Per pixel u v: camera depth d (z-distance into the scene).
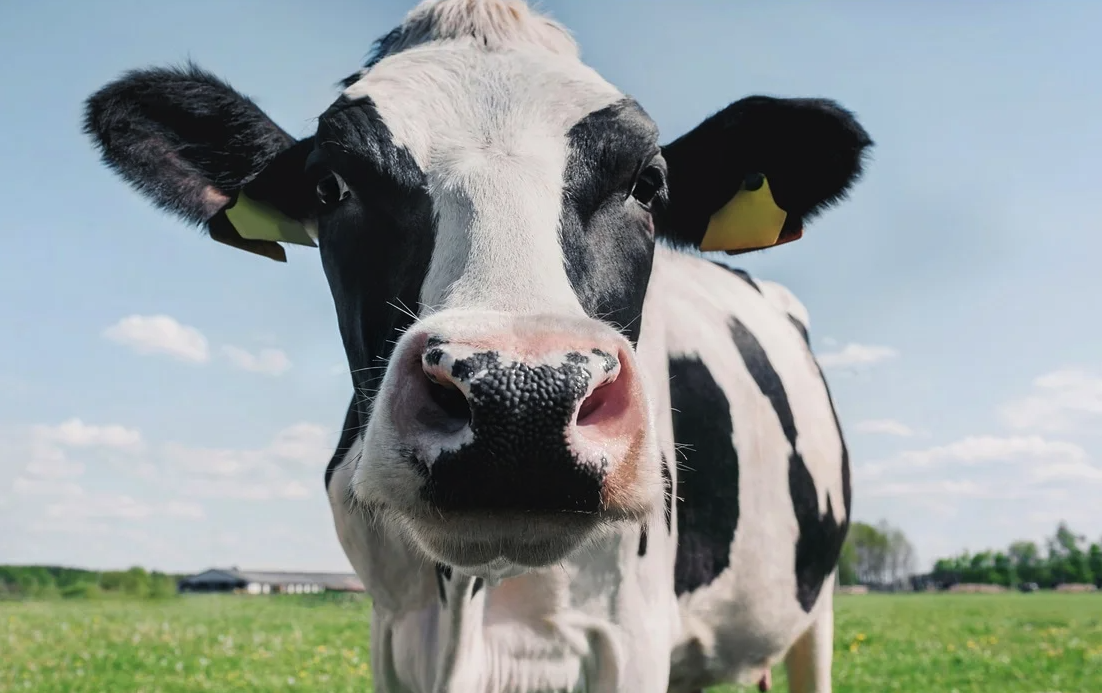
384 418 0.70
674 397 1.29
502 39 1.04
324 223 0.98
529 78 0.94
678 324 1.38
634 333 0.95
